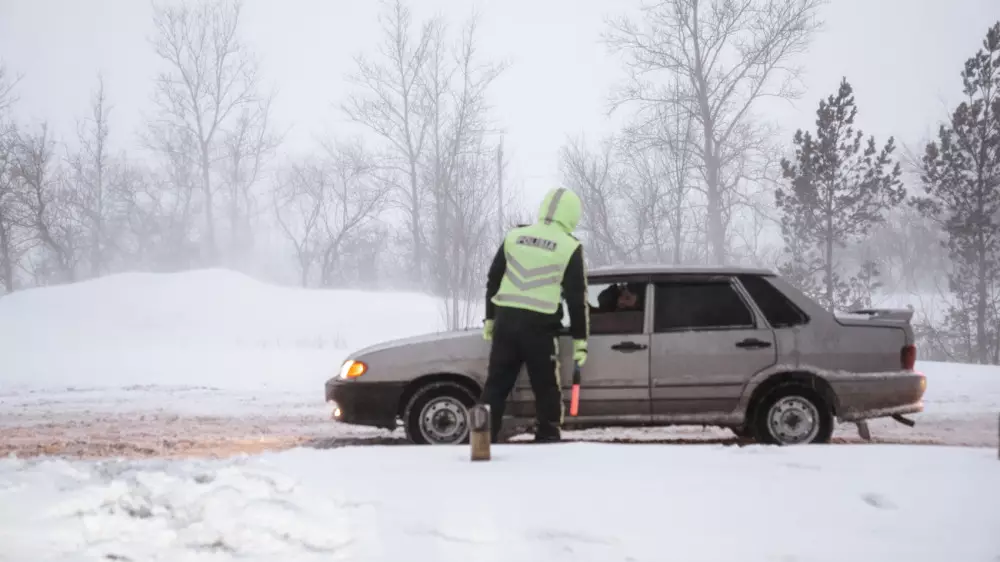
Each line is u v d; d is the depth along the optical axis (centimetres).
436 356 1002
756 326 994
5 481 662
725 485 606
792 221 3875
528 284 852
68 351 2786
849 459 702
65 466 729
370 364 1009
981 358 3894
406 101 6875
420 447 803
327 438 1199
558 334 959
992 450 744
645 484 611
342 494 581
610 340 988
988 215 3862
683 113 5341
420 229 6962
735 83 5438
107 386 1908
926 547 463
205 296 3991
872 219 3734
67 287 3994
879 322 1005
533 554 463
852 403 987
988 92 3850
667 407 987
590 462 700
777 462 694
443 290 4150
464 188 4591
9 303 3772
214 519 520
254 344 3394
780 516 524
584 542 480
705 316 998
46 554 486
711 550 464
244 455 764
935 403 1484
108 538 510
